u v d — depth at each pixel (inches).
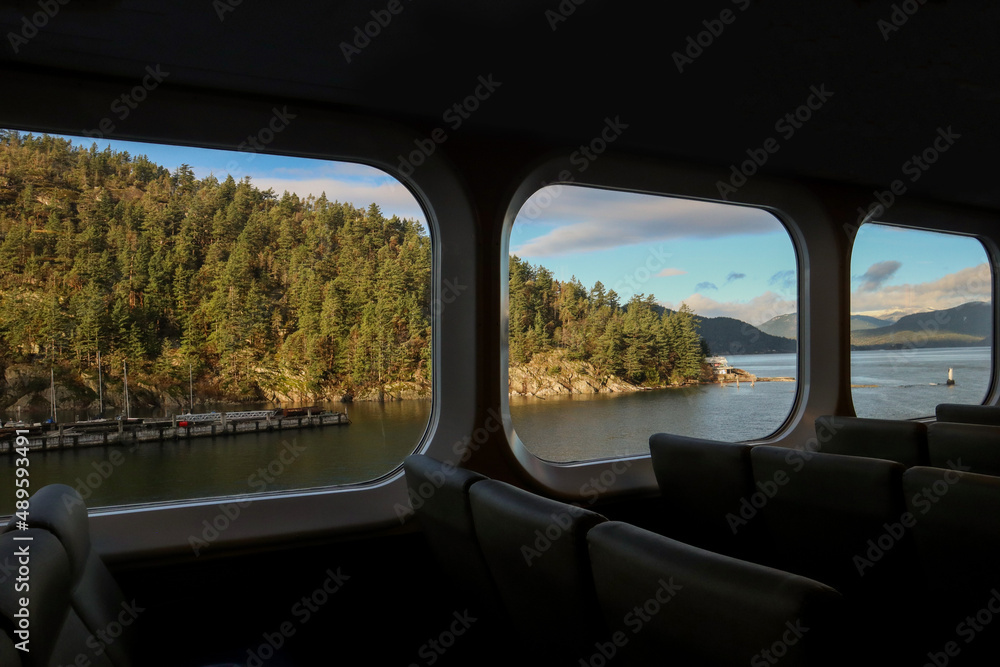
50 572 50.4
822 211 159.9
